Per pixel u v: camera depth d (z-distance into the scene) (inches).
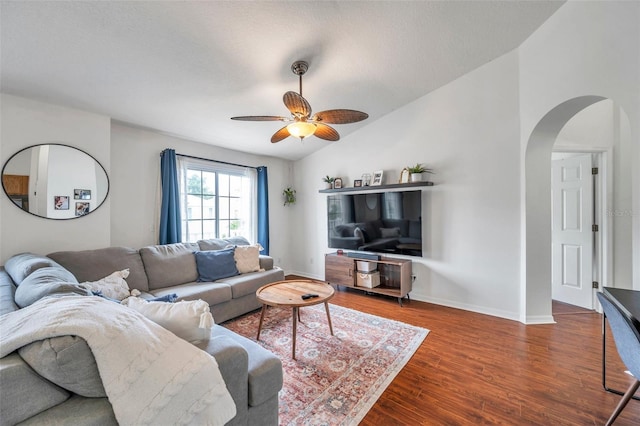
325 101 126.4
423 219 137.5
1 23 64.6
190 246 128.3
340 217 165.6
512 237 114.3
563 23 88.8
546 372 77.5
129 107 107.1
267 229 179.2
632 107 67.9
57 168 99.8
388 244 145.9
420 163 138.1
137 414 33.2
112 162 119.3
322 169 180.4
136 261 107.7
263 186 178.4
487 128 118.8
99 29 70.0
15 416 29.9
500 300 117.6
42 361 30.8
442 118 130.8
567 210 132.2
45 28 67.7
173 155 134.0
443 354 87.5
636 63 66.9
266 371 51.6
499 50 109.5
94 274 95.8
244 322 112.7
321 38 86.4
